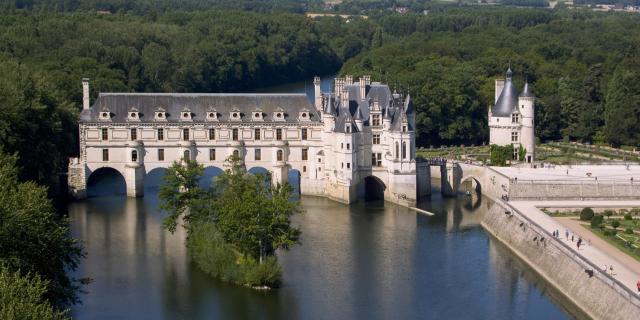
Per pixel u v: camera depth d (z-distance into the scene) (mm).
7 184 185000
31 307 142000
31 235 173625
